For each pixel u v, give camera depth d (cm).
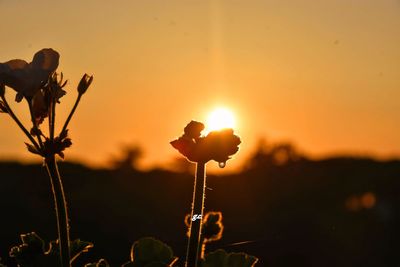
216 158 323
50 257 369
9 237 2034
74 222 2205
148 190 2816
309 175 3209
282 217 2384
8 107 334
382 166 3375
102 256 1764
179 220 2427
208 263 398
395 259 2202
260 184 2791
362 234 2372
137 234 2084
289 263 1345
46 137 332
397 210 2694
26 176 2709
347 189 3038
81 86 338
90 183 2852
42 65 345
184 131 324
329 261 2048
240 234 1961
